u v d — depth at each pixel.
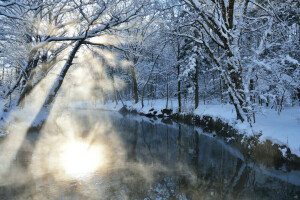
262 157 8.74
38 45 11.25
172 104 27.30
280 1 12.53
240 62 11.47
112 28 12.26
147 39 20.67
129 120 22.59
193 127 17.89
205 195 5.82
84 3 11.29
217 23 11.58
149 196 5.62
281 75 9.92
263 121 10.95
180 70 23.75
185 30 15.62
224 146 11.54
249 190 6.17
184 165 8.28
